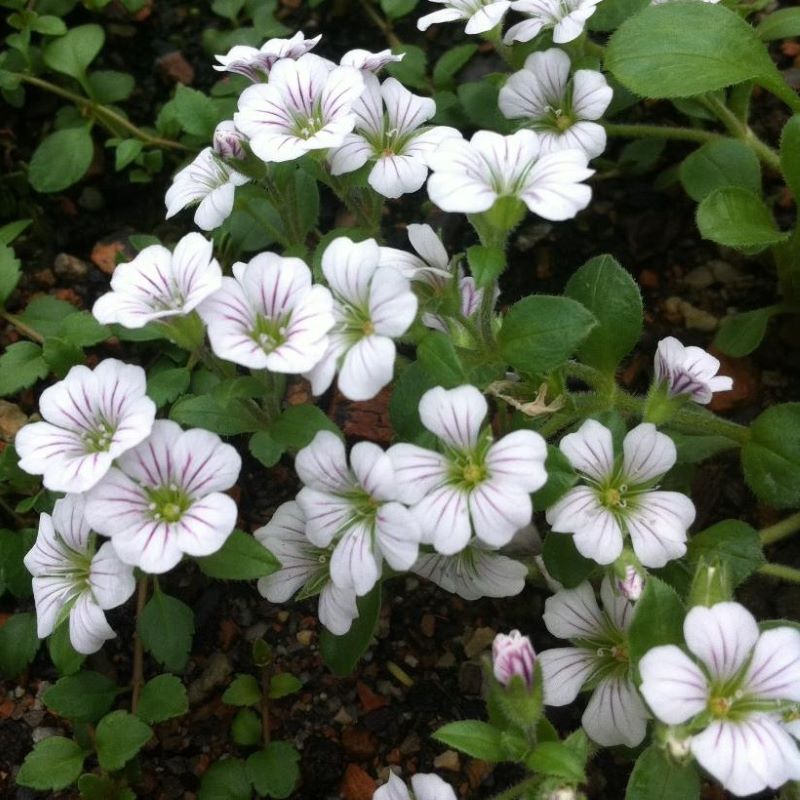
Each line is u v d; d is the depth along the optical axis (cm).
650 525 12
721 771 10
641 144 19
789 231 19
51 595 13
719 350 17
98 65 21
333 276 11
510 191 12
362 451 11
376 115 14
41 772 13
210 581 16
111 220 19
